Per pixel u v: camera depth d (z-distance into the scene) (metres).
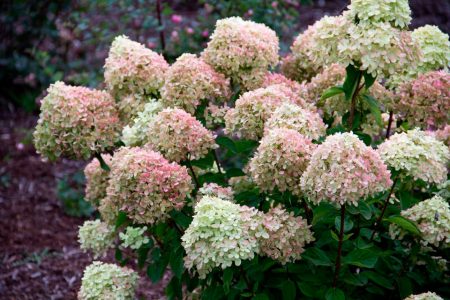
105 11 3.04
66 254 2.31
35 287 2.13
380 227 1.47
